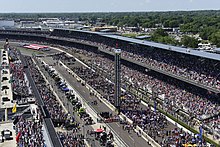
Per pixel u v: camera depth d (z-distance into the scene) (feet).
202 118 357.00
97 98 476.13
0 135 307.99
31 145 262.67
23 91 450.71
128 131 346.74
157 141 311.27
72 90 517.96
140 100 457.27
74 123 358.84
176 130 338.54
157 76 546.67
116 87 408.46
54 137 277.03
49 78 597.93
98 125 364.38
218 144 301.63
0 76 558.56
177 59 566.36
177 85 480.64
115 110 413.18
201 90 433.89
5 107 393.09
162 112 402.52
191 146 288.30
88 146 305.94
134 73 592.19
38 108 376.48
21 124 318.04
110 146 305.73
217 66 469.16
